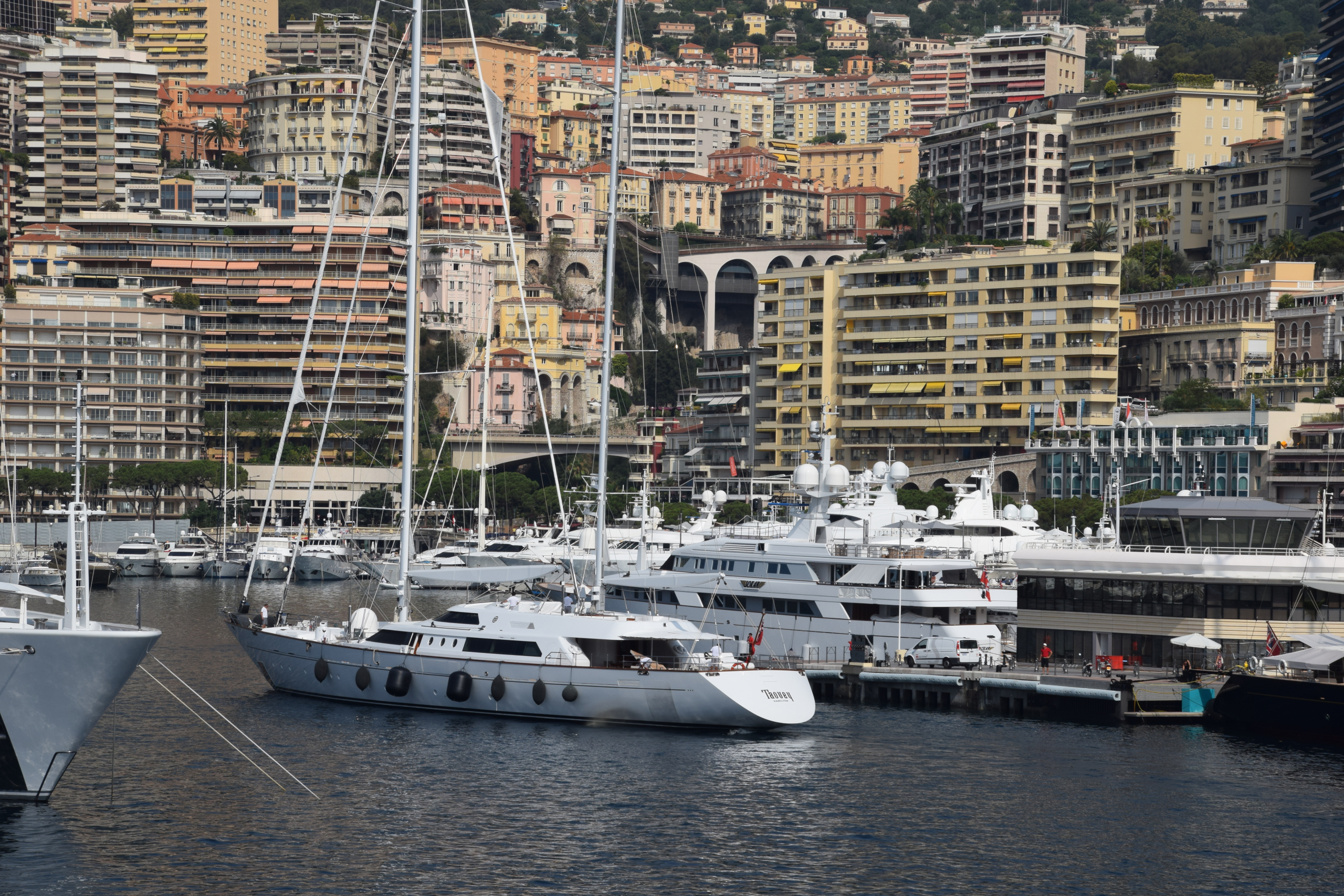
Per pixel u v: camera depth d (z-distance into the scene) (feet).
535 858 246.68
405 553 364.17
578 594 367.04
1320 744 328.29
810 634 395.96
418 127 379.96
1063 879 242.78
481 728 329.93
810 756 313.53
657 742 320.91
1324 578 360.48
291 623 390.42
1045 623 383.65
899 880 240.32
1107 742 328.29
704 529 541.75
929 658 382.01
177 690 375.25
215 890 229.25
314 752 309.63
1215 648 352.28
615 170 397.60
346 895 228.43
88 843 248.93
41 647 252.62
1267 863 250.78
